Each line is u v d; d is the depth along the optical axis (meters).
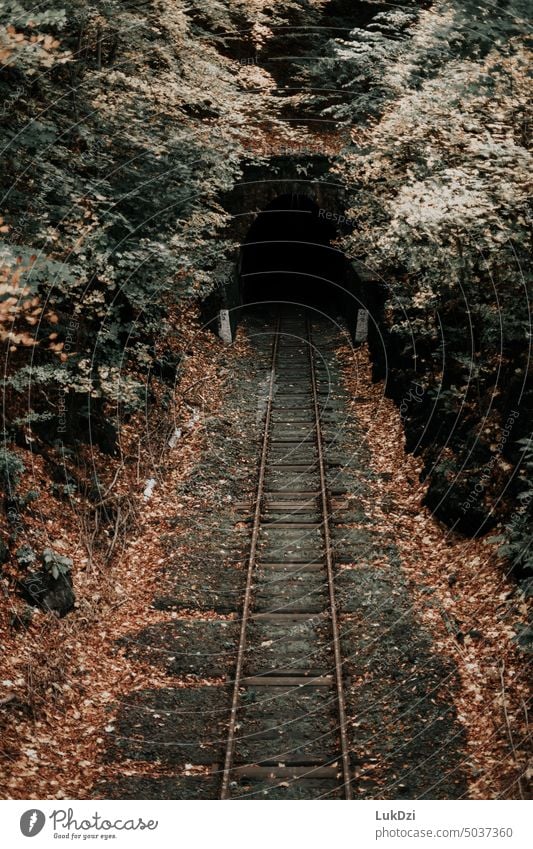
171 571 14.40
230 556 14.93
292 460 18.77
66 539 13.57
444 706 10.56
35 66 11.23
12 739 9.73
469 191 12.78
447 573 13.71
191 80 18.17
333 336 27.88
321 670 11.60
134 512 15.87
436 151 15.68
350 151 20.88
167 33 17.69
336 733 10.27
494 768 9.30
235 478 17.97
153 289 17.28
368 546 14.94
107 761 9.87
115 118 16.09
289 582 13.91
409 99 16.31
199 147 18.27
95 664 11.80
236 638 12.45
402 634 12.20
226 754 9.82
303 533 15.55
